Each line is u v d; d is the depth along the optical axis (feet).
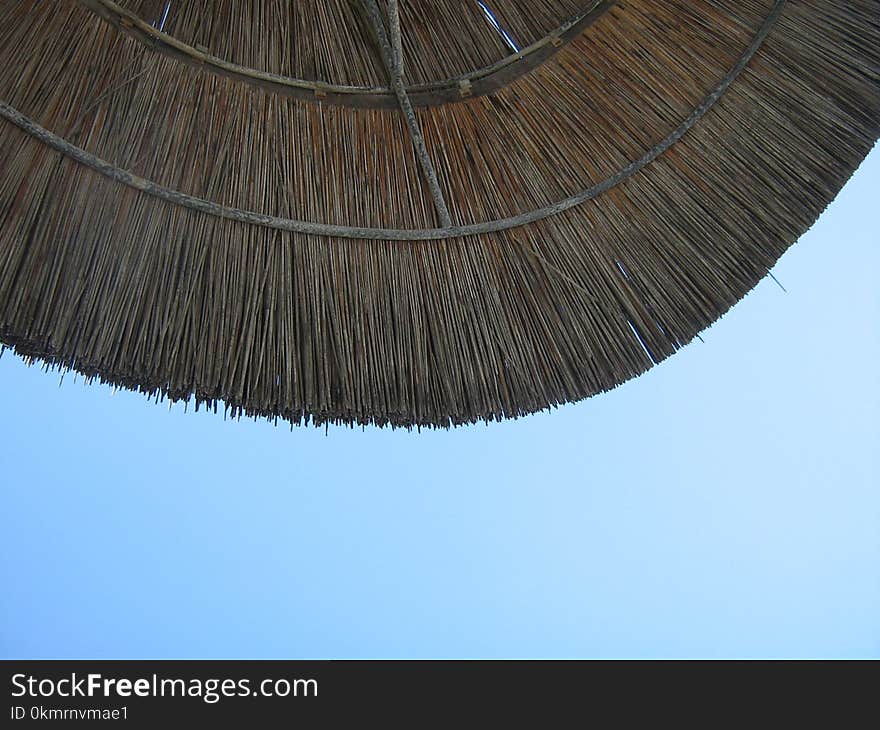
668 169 9.84
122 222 8.77
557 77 9.87
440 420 9.80
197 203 9.02
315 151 9.62
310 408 9.34
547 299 9.95
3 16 8.20
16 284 8.21
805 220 9.77
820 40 9.20
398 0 9.86
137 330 8.77
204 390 9.04
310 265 9.50
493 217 9.94
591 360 9.98
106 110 8.74
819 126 9.48
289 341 9.34
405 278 9.75
